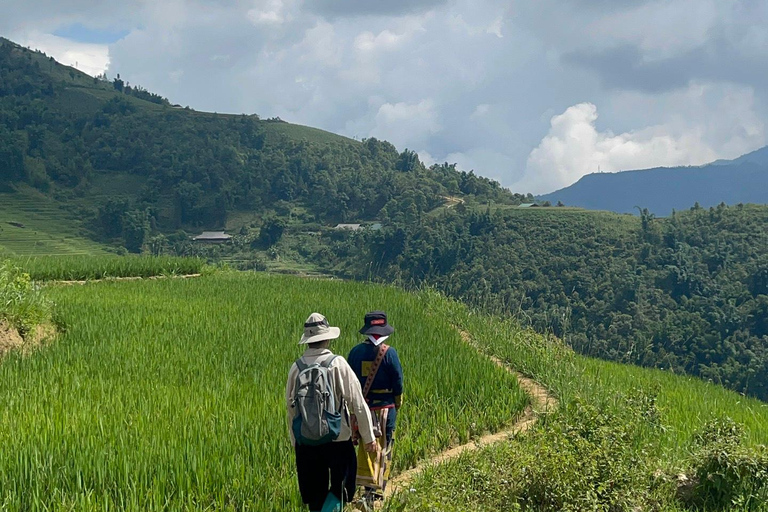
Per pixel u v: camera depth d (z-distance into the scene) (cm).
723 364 11800
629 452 839
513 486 751
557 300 16675
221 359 1289
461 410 1020
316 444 598
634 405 1082
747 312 14350
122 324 1584
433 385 1138
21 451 688
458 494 705
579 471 761
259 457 751
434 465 808
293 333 1600
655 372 1847
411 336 1582
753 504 794
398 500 659
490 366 1321
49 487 638
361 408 613
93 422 828
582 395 1127
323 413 587
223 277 2941
